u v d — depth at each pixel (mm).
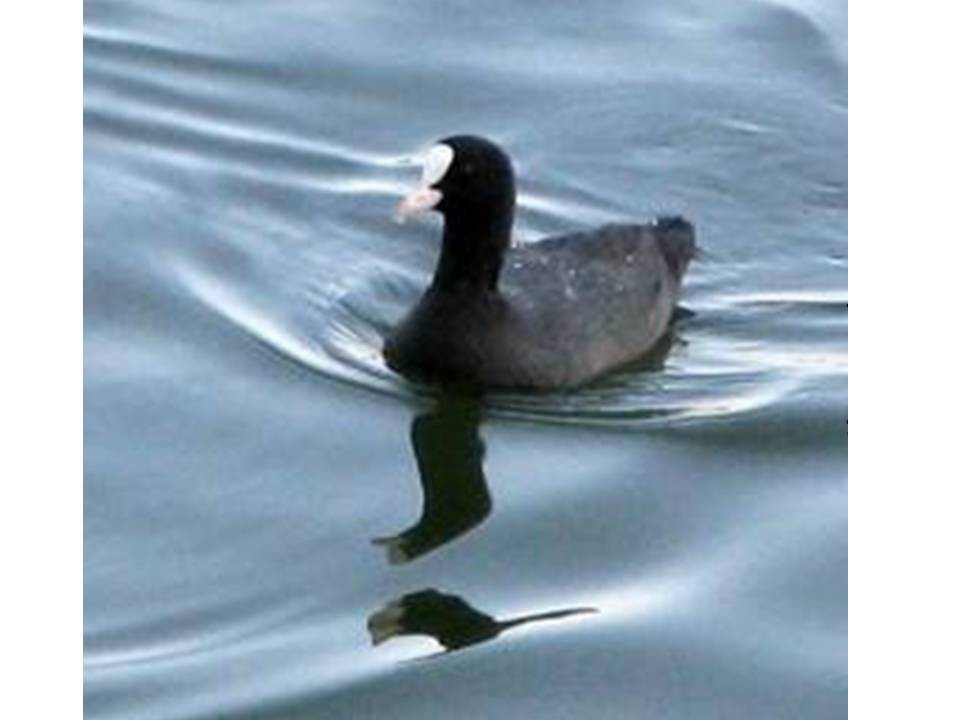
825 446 16016
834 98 20453
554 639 14219
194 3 21219
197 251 18016
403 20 21125
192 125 19656
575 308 16922
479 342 16547
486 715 13633
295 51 20656
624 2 21516
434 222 18547
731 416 16344
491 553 15016
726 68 20766
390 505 15430
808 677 13922
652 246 17609
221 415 16188
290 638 14180
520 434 16219
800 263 18453
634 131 19938
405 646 14125
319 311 17422
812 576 14750
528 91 20391
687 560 14953
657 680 13914
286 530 15148
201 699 13625
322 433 16078
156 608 14422
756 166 19609
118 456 15750
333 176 19141
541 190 19250
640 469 15812
